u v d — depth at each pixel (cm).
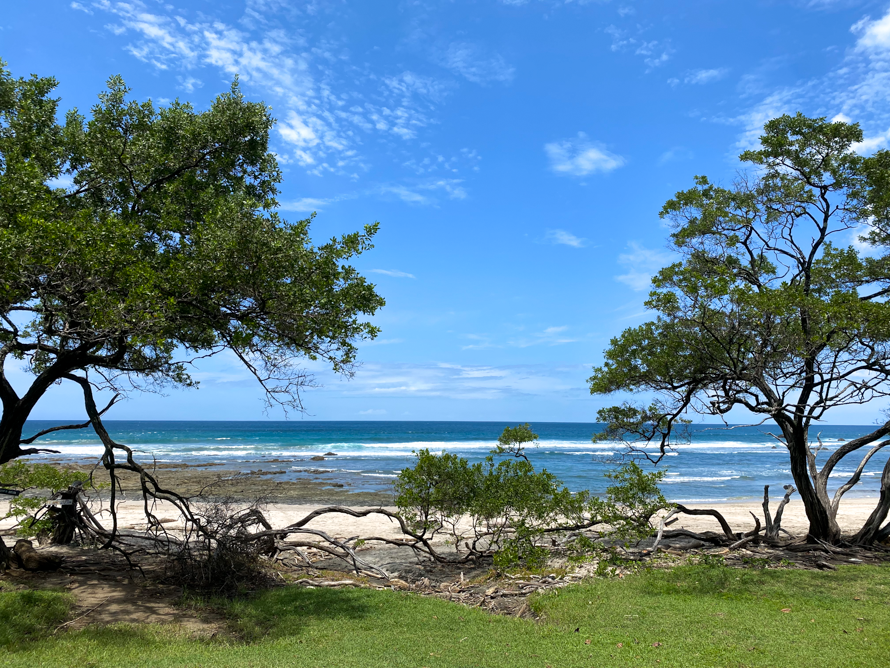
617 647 645
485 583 1028
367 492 2600
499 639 686
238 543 951
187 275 760
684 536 1422
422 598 878
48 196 786
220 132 973
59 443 6225
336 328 859
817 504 1255
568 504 1155
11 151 829
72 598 778
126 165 910
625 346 1349
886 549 1223
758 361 1127
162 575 955
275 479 3169
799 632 676
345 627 720
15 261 647
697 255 1333
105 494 2264
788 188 1239
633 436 1411
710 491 2994
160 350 960
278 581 966
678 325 1248
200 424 16700
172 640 656
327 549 1076
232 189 1034
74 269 693
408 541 1180
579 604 828
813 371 1178
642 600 838
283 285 802
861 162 1192
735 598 842
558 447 6475
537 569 1088
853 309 985
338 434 9212
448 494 1133
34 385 864
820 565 1052
